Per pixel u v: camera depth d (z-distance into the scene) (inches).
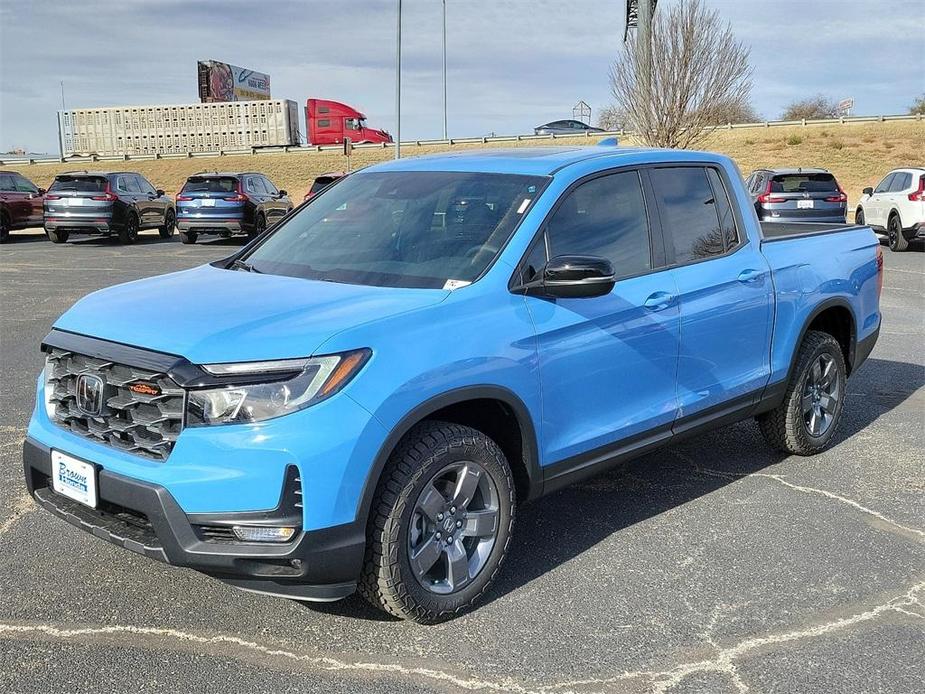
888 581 151.3
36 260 650.2
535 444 144.9
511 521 142.0
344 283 146.0
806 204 720.3
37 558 154.7
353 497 120.1
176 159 2324.1
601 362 153.6
